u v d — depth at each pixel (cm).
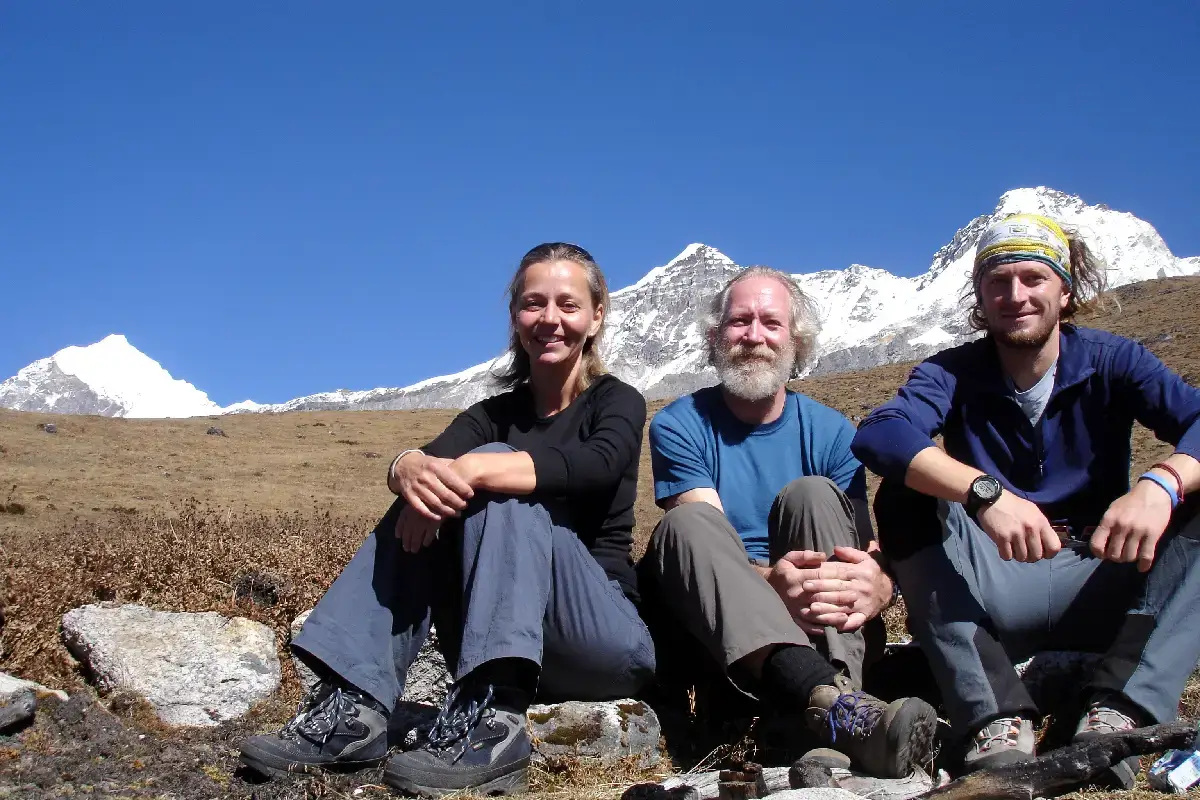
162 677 401
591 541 380
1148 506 315
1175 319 5997
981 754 311
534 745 347
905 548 343
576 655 354
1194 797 280
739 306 413
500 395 419
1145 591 321
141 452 2952
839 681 323
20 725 351
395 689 337
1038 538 327
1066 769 273
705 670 391
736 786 298
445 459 344
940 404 373
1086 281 387
